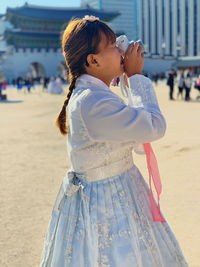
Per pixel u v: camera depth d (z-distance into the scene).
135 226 1.47
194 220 3.50
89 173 1.47
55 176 5.43
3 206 4.14
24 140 8.82
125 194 1.48
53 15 69.56
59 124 1.59
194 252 2.89
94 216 1.44
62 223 1.52
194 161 5.75
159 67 71.50
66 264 1.48
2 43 78.69
